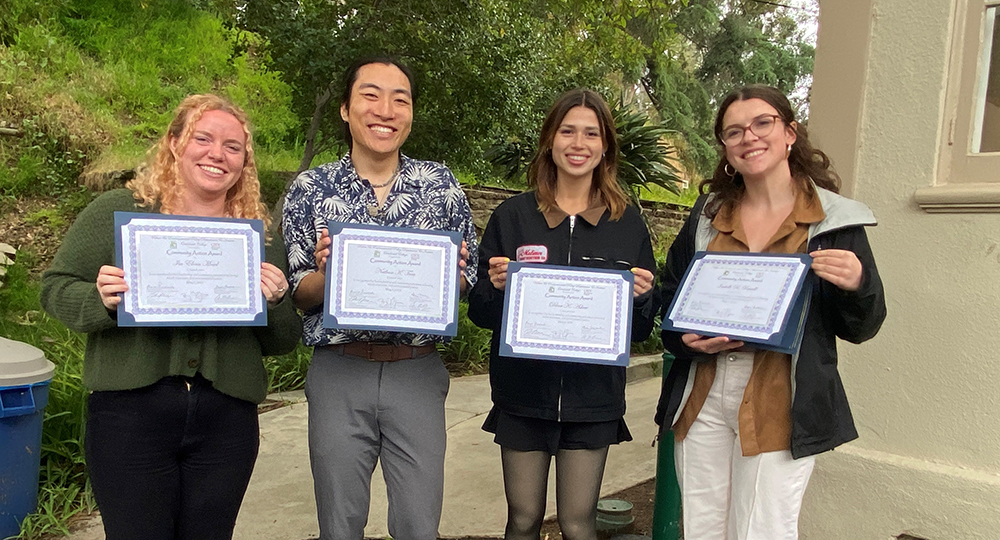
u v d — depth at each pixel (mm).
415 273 2057
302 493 3520
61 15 10156
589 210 2311
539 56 8398
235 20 6688
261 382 1975
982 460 2307
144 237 1760
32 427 3008
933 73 2465
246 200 2027
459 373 6359
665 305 2205
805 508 2707
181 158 1887
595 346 2072
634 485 3852
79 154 8055
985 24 2381
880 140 2590
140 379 1744
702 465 2029
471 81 6918
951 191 2355
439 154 7383
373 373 2113
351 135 2232
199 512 1864
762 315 1799
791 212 1966
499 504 3457
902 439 2496
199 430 1833
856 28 2641
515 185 10453
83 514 3248
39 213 7387
